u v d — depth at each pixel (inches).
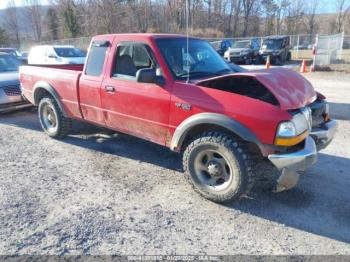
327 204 149.3
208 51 194.2
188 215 140.5
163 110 160.4
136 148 220.1
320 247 120.7
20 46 1971.0
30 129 267.3
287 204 149.3
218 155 147.2
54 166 190.9
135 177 176.6
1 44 2135.8
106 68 188.1
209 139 143.8
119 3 1781.5
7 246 119.2
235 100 140.0
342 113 312.3
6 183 168.4
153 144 227.9
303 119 138.5
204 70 175.8
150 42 167.2
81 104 207.6
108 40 187.9
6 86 295.0
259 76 144.1
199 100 147.7
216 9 2073.1
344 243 123.0
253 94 150.8
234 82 156.8
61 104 222.4
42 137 245.3
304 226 133.3
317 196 156.3
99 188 163.6
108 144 228.1
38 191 160.1
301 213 142.3
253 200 152.4
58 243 121.1
